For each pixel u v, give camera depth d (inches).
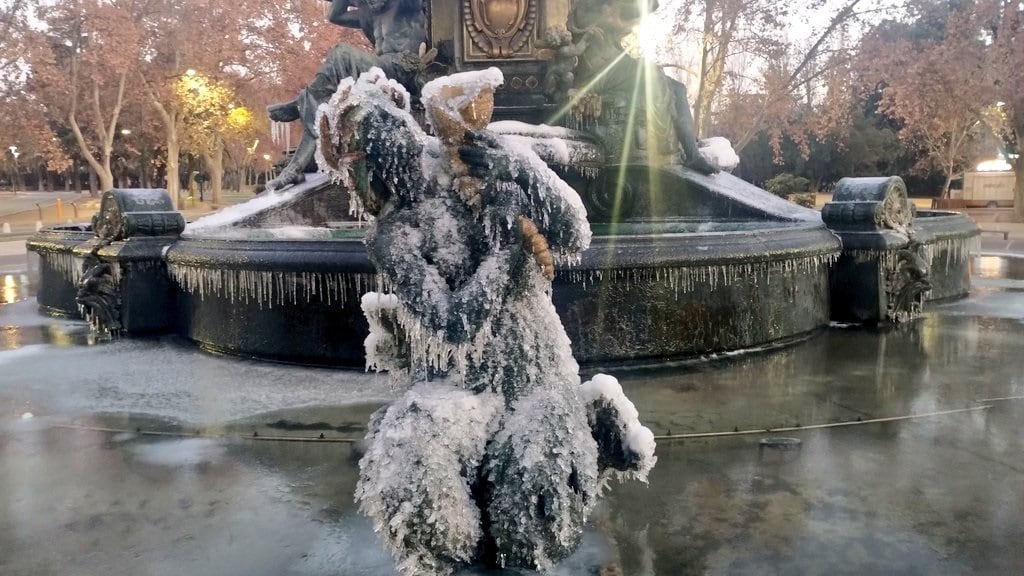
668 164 408.8
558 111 394.6
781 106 1455.5
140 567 121.0
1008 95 1391.5
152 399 217.6
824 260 303.1
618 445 121.7
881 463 160.4
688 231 338.3
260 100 2042.3
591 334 245.6
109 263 312.7
